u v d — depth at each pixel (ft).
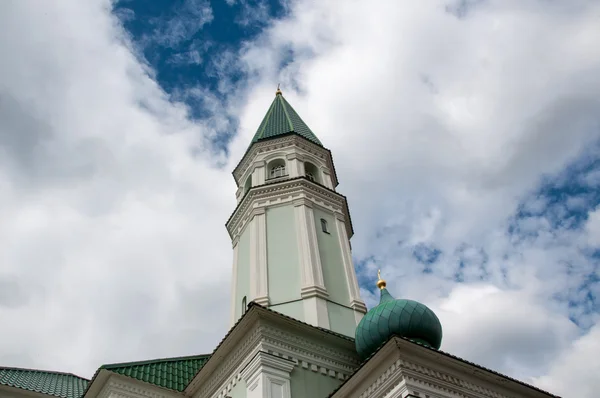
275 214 81.66
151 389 65.77
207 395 64.59
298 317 67.87
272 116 107.24
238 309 74.59
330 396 54.75
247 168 95.71
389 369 49.75
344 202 88.89
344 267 78.02
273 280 73.05
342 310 71.20
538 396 58.65
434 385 49.83
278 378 55.62
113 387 63.62
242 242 82.07
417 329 58.39
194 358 75.66
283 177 90.43
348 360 63.05
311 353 60.80
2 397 64.75
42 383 79.00
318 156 97.25
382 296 66.54
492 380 55.06
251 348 59.00
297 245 76.59
